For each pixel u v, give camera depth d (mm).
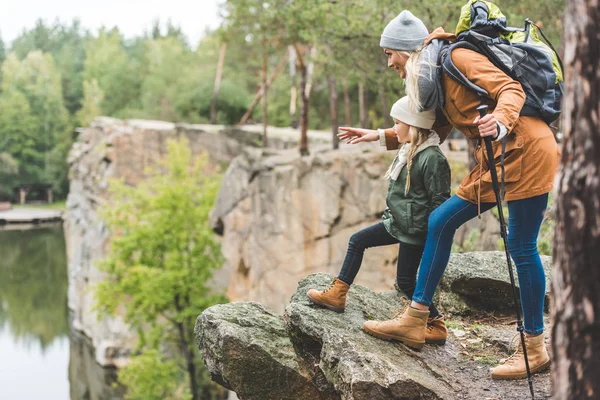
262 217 19312
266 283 19094
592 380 2135
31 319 44719
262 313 4367
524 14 11461
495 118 3293
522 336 3654
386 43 3857
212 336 4133
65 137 97938
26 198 98312
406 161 4043
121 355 31484
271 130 32094
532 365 4004
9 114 95312
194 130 32156
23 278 55375
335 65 15383
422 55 3674
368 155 17016
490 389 3910
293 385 4059
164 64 59969
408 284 4215
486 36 3553
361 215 16922
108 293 25328
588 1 2064
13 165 93125
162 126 33688
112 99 81562
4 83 101875
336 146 19875
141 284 24547
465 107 3621
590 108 2082
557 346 2217
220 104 39375
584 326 2139
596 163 2086
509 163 3590
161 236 25172
